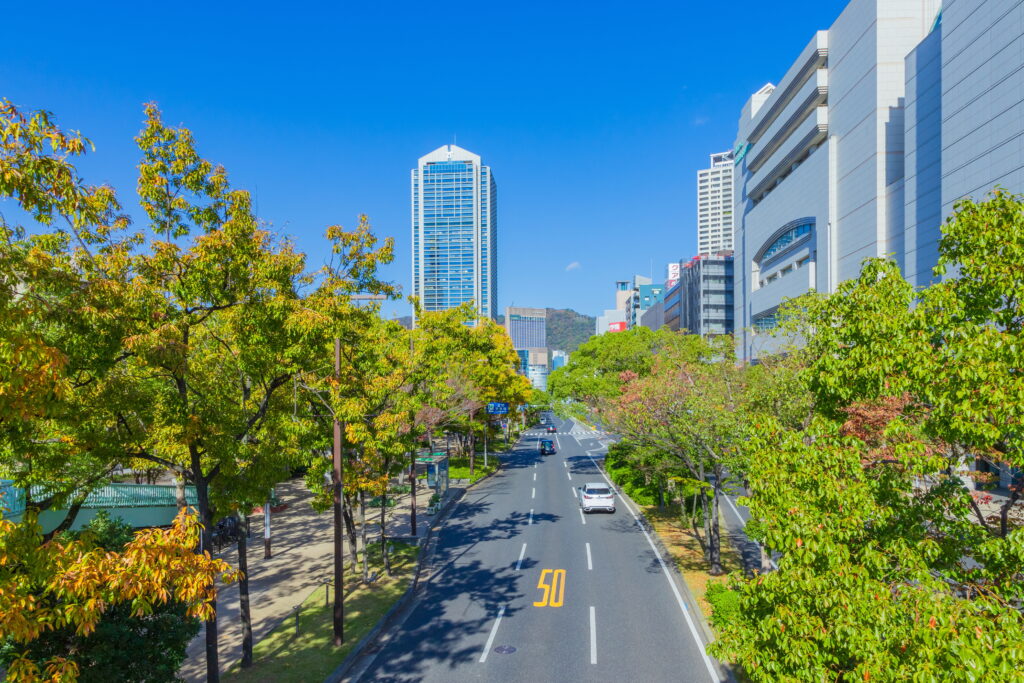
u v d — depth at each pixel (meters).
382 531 20.70
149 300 10.23
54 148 6.88
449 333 32.62
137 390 10.89
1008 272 7.29
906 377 7.80
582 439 74.25
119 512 20.55
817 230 56.00
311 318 12.23
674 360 27.34
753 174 75.56
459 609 17.22
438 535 26.16
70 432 10.30
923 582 6.24
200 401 12.15
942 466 7.82
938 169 38.69
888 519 7.44
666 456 22.66
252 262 12.30
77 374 9.38
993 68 30.95
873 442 13.10
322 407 17.92
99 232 10.32
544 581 19.56
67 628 8.70
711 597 15.84
